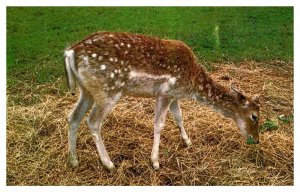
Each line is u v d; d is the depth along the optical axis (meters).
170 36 4.09
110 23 4.36
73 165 2.42
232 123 2.86
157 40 2.35
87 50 2.18
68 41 3.92
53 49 3.78
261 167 2.50
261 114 2.99
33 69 3.44
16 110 2.92
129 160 2.48
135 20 4.46
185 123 2.84
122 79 2.23
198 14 4.68
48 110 2.93
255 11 4.78
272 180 2.40
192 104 3.06
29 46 3.82
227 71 3.52
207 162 2.51
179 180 2.38
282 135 2.74
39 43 3.88
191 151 2.59
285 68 3.63
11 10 4.54
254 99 2.54
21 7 4.62
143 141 2.65
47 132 2.73
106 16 4.54
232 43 4.00
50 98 3.07
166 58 2.31
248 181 2.39
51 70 3.44
